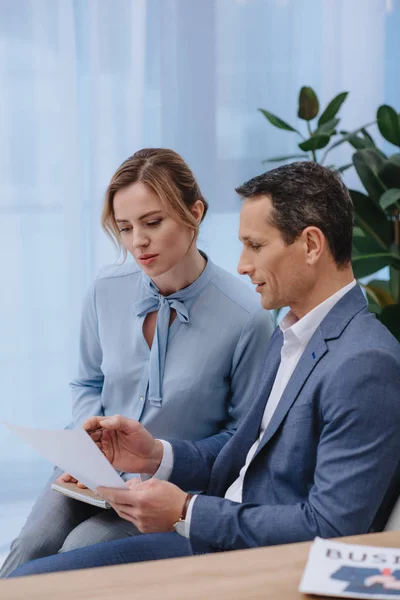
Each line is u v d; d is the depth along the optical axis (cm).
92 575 98
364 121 294
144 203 166
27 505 284
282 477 137
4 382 281
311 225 133
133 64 271
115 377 184
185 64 276
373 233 240
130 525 167
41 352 281
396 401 125
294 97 286
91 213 275
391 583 94
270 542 128
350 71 289
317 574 97
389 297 253
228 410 181
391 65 294
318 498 125
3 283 276
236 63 279
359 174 236
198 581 97
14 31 265
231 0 276
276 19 280
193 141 281
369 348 127
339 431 125
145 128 277
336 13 284
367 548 104
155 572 99
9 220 274
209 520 132
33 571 145
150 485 136
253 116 284
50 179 274
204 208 179
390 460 124
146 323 182
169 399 176
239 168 285
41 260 277
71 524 174
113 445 159
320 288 137
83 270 278
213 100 280
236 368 177
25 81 268
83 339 195
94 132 271
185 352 177
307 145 241
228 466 155
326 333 134
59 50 267
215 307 178
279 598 93
